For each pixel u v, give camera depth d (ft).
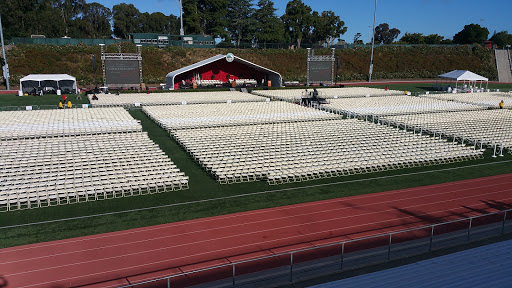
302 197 58.95
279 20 316.40
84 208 54.03
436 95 179.93
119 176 61.62
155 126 106.73
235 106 135.74
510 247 38.19
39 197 54.29
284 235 45.70
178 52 244.83
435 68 292.20
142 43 244.83
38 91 166.61
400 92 189.37
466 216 51.62
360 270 37.73
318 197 58.95
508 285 30.55
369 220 50.26
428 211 53.42
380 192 61.26
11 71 197.88
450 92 198.29
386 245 43.11
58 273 36.94
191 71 214.90
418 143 85.05
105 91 174.91
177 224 48.83
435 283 31.27
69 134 89.10
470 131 97.55
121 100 150.82
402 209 54.13
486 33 387.14
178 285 35.14
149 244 43.24
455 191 61.72
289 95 177.37
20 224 48.44
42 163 65.36
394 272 33.88
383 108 134.82
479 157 82.17
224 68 223.71
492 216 51.52
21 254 40.68
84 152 71.92
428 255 40.68
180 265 38.73
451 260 35.70
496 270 33.32
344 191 61.72
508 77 290.15
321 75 220.84
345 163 72.54
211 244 43.34
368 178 68.59
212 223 49.19
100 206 54.80
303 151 77.25
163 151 81.15
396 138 88.43
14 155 68.59
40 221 49.44
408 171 72.84
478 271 33.24
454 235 45.39
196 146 79.97
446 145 84.33
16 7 269.03
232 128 96.12
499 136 93.35
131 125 97.04
